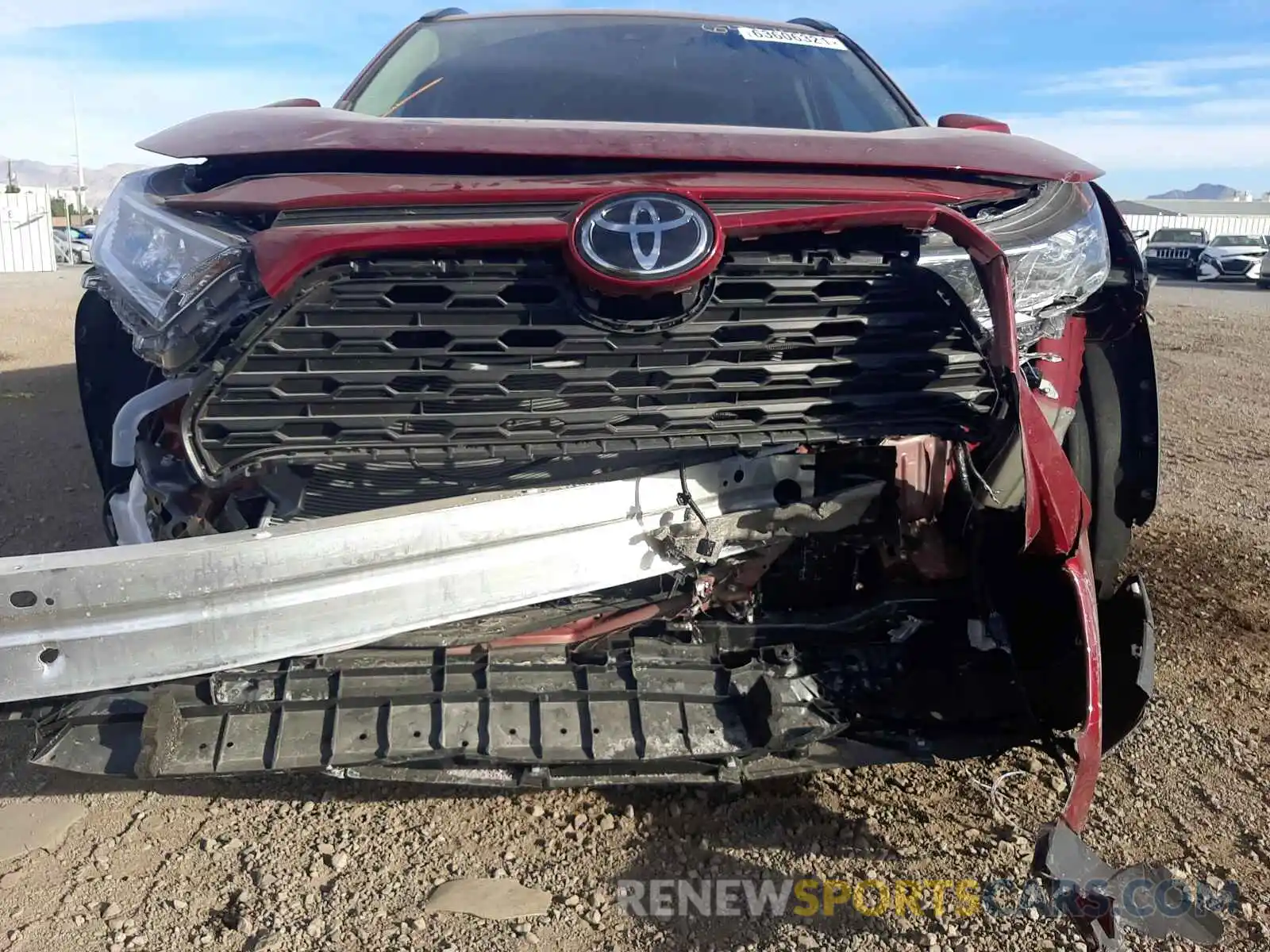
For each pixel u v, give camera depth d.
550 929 2.30
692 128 2.81
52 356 9.77
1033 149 2.95
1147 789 2.89
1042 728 2.51
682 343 2.29
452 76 3.50
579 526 2.39
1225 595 4.30
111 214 2.72
